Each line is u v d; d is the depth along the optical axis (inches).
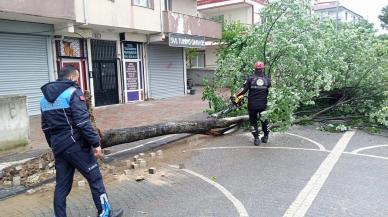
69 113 165.3
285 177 241.8
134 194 218.1
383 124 403.9
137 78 811.4
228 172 256.8
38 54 594.6
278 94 347.3
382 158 285.6
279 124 355.3
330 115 444.8
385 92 395.9
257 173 252.1
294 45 368.8
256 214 184.1
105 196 175.0
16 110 329.1
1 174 251.4
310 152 306.8
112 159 295.7
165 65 900.0
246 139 365.1
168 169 267.7
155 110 622.5
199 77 1293.1
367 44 426.3
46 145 356.8
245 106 400.5
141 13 730.8
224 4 1322.6
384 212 184.2
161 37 796.0
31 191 226.8
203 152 316.8
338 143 338.0
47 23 585.9
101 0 634.8
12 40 555.8
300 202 198.7
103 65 729.6
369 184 225.5
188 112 585.3
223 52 464.1
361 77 425.4
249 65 420.2
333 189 217.5
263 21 417.1
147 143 353.4
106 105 723.4
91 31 684.1
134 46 803.4
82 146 167.9
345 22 473.4
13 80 560.7
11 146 325.4
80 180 243.1
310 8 400.2
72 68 173.6
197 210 191.0
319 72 399.2
